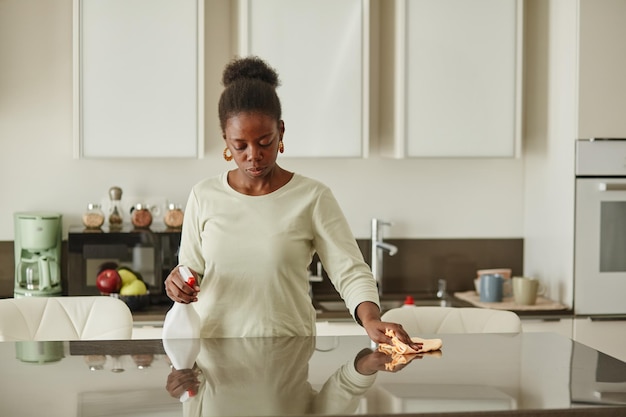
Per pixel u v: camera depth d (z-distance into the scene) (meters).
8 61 4.59
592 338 4.47
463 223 4.96
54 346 2.49
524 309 4.42
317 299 4.77
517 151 4.57
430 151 4.53
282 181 2.74
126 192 4.70
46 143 4.64
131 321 3.27
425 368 2.25
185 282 2.56
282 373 2.18
